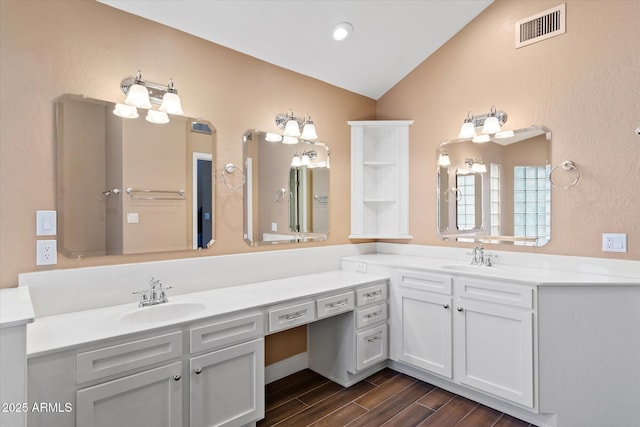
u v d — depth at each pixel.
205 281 2.29
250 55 2.58
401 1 2.46
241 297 2.12
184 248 2.24
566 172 2.38
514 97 2.61
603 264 2.21
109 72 1.97
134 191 2.05
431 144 3.11
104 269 1.92
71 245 1.85
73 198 1.85
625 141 2.15
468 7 2.68
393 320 2.73
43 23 1.77
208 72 2.37
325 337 2.74
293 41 2.56
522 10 2.56
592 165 2.27
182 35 2.25
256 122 2.62
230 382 1.84
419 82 3.18
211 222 2.37
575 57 2.33
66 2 1.83
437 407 2.28
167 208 2.18
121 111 2.00
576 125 2.33
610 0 2.19
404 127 3.25
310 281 2.59
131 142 2.04
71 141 1.85
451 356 2.38
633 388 1.92
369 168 3.32
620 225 2.17
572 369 1.98
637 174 2.11
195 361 1.69
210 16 2.20
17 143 1.71
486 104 2.76
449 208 2.99
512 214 2.62
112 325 1.60
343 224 3.23
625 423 1.93
